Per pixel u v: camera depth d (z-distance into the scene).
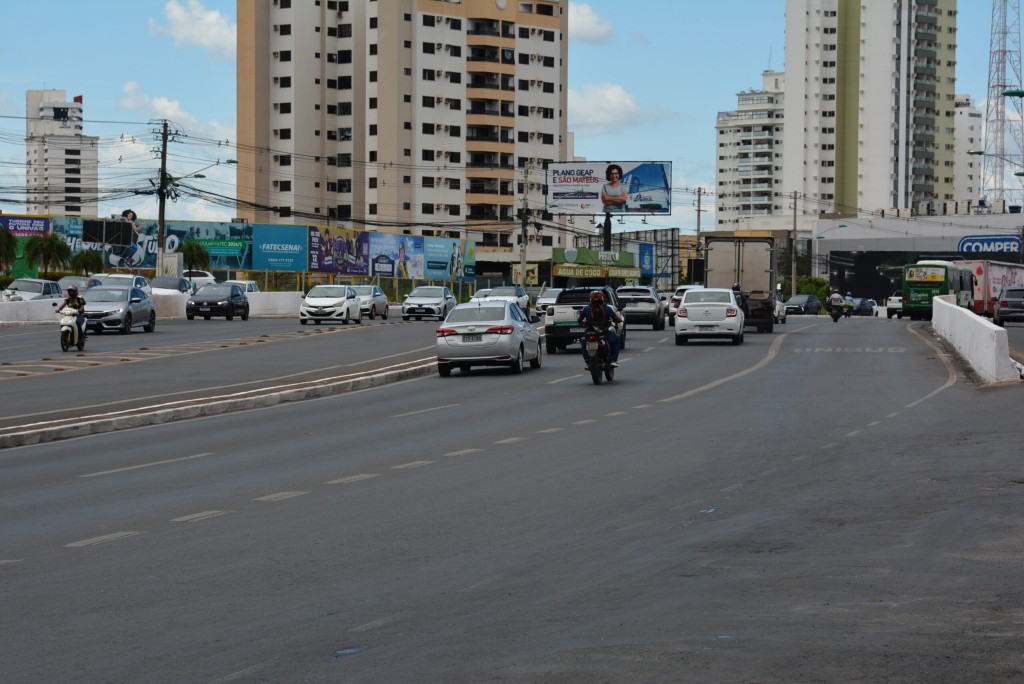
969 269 83.69
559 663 5.98
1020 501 10.78
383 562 8.70
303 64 144.50
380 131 142.88
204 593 7.80
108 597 7.73
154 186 72.44
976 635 6.45
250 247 94.56
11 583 8.21
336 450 15.64
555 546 9.22
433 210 144.75
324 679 5.82
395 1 141.50
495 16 146.50
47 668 6.13
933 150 187.50
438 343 28.75
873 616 6.91
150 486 12.80
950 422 17.36
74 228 87.69
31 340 42.00
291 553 9.08
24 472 14.23
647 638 6.46
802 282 127.56
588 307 25.66
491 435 17.00
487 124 146.62
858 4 181.12
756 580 7.94
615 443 15.77
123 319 44.34
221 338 42.56
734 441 15.71
